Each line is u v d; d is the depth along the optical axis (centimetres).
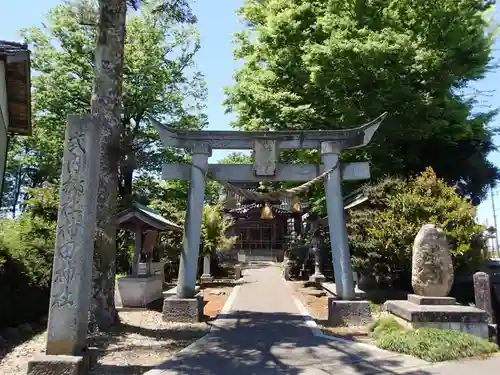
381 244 1277
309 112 1655
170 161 2359
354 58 1442
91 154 628
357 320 1016
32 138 2239
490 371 631
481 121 1758
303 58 1579
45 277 1071
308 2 1784
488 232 1394
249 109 1856
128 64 2205
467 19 1507
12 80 1138
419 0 1479
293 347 784
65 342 584
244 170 1169
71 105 2141
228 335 894
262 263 4103
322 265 2053
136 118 2317
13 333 888
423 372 627
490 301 885
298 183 1891
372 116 1518
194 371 633
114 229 948
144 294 1318
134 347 786
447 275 892
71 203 615
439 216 1264
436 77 1484
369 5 1591
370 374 620
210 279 2117
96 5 1089
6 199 3288
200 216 1123
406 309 845
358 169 1128
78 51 2117
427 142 1648
